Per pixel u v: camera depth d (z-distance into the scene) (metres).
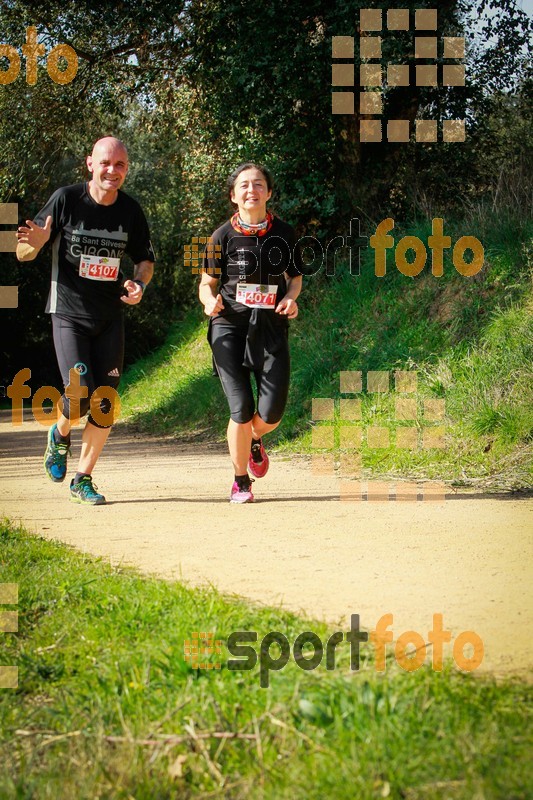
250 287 8.64
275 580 5.54
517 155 18.80
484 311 14.34
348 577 5.57
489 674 3.69
